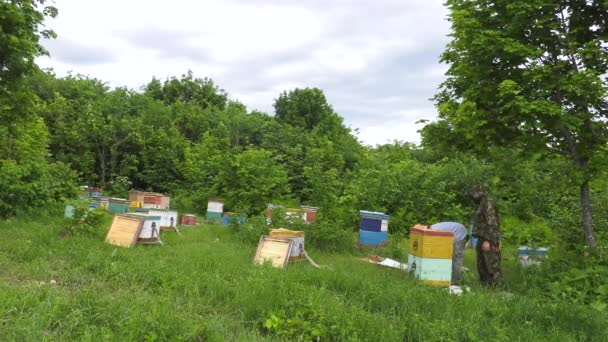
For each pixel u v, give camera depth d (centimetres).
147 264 807
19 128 1391
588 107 894
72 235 1079
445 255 857
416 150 3378
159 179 2398
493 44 885
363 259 1113
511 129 941
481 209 906
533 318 628
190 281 697
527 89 877
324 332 533
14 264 768
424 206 1744
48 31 1245
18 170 1356
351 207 1642
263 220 1273
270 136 2730
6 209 1290
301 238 1033
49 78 2788
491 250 884
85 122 2372
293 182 2323
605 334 578
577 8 911
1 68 1140
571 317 623
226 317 581
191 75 3850
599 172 880
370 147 3475
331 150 2539
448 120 977
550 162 991
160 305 555
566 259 874
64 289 644
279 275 754
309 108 3788
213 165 2106
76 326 490
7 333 451
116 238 1058
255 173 1928
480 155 1004
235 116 2972
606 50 871
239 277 754
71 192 1560
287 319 560
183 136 2648
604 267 807
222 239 1237
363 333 533
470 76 938
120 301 561
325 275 770
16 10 1112
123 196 2211
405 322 569
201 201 2025
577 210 1161
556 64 900
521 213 1739
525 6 855
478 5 950
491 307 648
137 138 2422
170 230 1302
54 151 2316
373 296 682
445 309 627
